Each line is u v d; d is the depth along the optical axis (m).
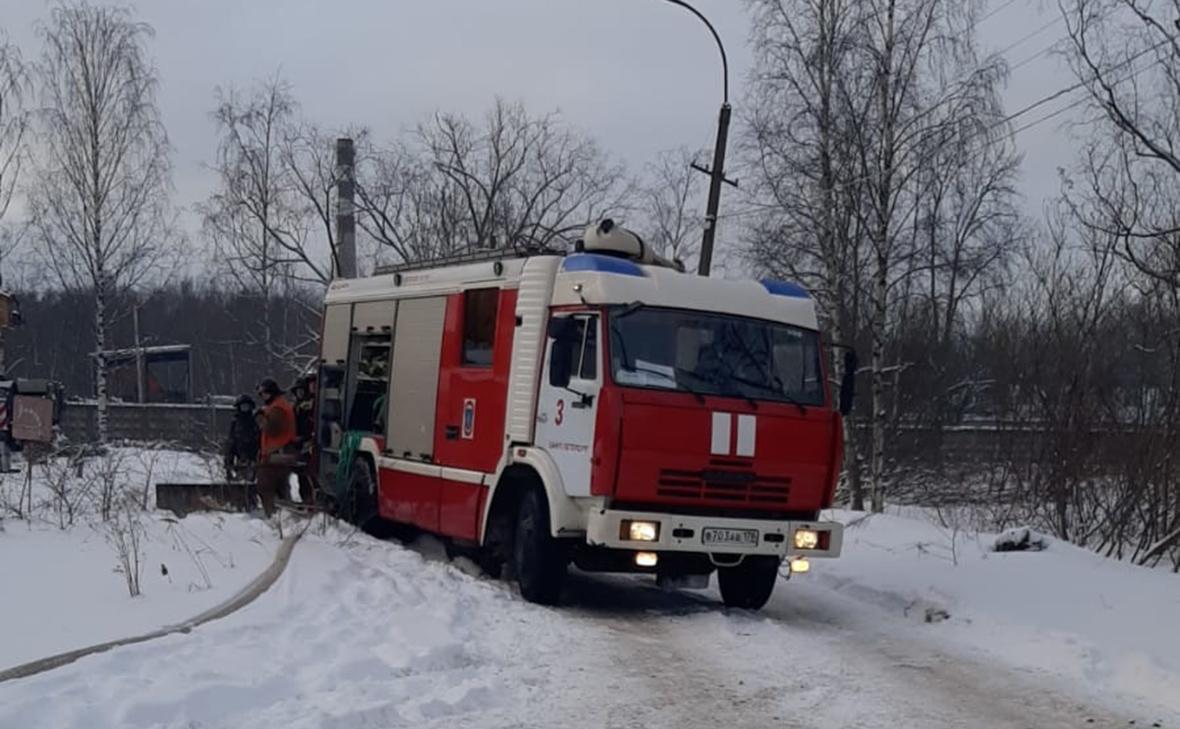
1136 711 7.55
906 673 8.52
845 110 22.38
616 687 7.78
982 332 26.09
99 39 33.12
